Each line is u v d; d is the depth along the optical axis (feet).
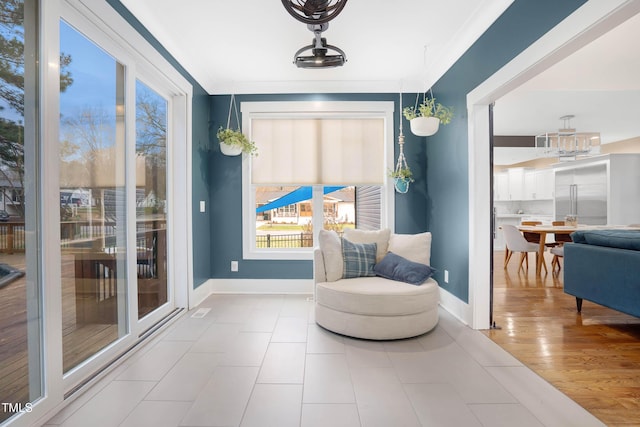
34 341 5.36
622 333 9.28
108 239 7.48
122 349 7.85
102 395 6.16
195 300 11.88
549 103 16.05
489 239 9.53
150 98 9.71
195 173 12.02
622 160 21.26
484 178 9.48
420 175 13.53
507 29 7.82
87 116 6.79
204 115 13.03
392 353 8.02
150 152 9.71
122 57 7.80
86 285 6.80
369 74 12.55
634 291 8.66
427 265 10.30
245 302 12.25
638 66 10.35
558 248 16.67
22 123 5.14
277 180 13.61
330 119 13.61
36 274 5.41
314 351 8.11
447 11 8.46
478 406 5.85
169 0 7.93
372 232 11.34
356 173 13.57
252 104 13.48
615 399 6.07
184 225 11.19
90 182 6.89
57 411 5.63
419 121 10.73
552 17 6.34
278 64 11.64
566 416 5.56
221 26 9.13
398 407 5.82
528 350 8.18
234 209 13.65
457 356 7.86
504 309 11.47
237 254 13.70
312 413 5.64
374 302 8.72
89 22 6.66
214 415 5.57
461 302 10.38
